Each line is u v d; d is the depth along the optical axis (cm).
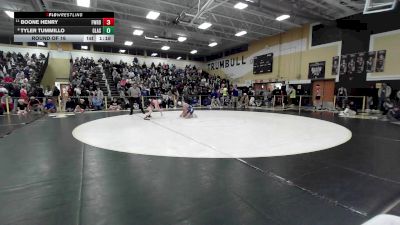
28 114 985
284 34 1667
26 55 1853
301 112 1153
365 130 602
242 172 275
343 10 1212
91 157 334
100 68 1953
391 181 250
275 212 182
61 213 178
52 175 260
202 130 577
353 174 271
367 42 1202
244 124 692
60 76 1852
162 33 1773
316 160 326
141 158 330
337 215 179
